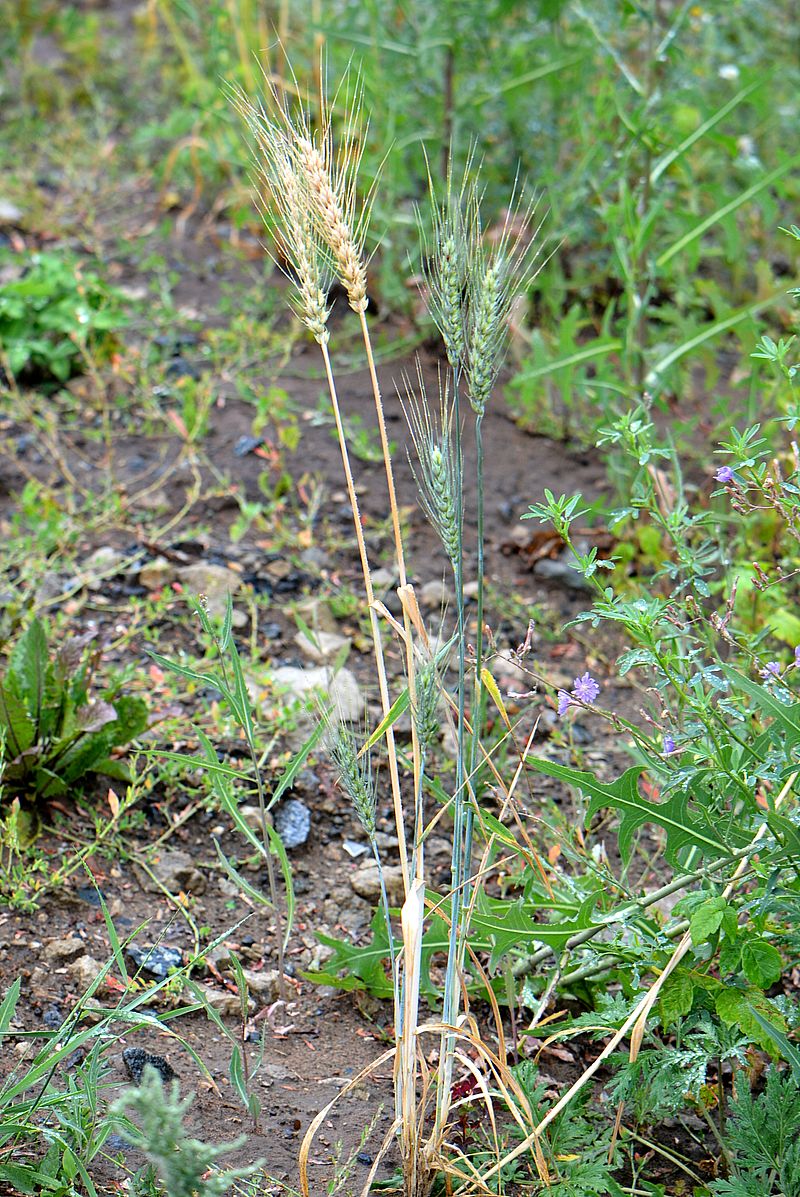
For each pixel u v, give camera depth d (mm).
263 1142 2248
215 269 5398
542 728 3387
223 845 2975
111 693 3000
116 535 3967
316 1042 2525
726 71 5059
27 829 2855
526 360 4340
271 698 3307
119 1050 2404
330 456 4379
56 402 4602
